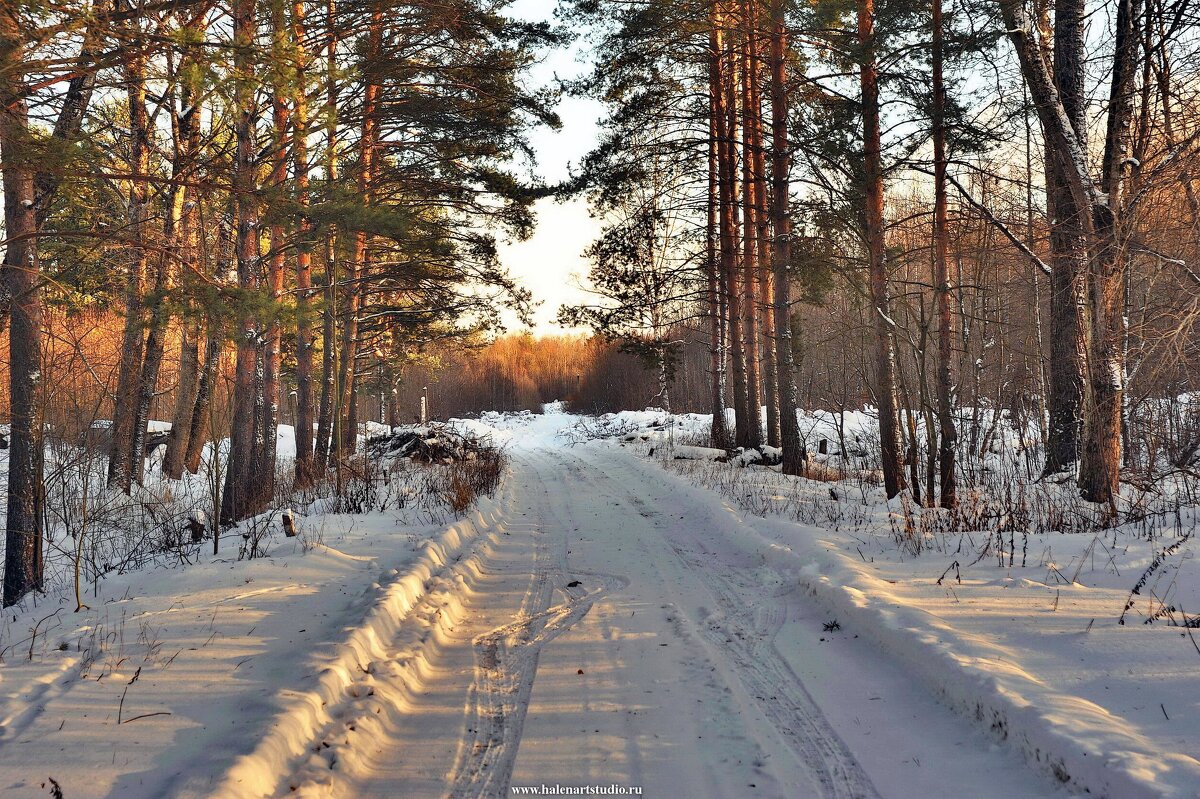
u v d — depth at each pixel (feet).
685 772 12.68
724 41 58.54
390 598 21.04
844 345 55.88
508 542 35.22
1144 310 33.50
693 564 28.96
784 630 20.30
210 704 14.12
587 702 15.83
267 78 24.26
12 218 27.20
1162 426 37.35
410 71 47.83
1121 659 14.60
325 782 12.12
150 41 22.52
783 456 53.47
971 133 36.91
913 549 25.90
